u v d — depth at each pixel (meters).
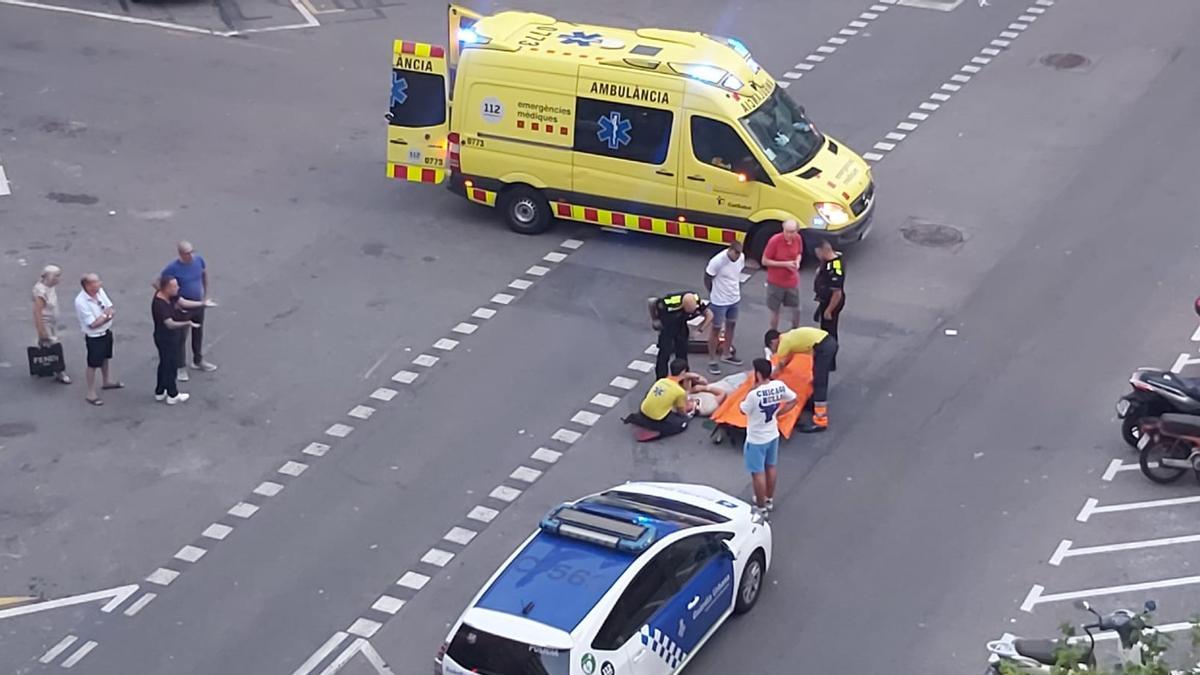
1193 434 17.20
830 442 18.67
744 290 22.27
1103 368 20.08
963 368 20.19
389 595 16.25
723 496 16.27
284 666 15.27
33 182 25.44
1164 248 23.02
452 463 18.44
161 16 32.16
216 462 18.53
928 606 15.84
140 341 21.12
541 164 23.38
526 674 13.21
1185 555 16.55
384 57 30.39
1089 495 17.59
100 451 18.75
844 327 21.19
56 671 15.23
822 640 15.35
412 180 24.27
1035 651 12.71
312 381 20.16
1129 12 31.89
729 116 22.31
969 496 17.62
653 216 23.17
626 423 19.09
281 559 16.84
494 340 21.06
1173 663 14.82
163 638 15.68
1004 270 22.59
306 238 23.86
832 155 23.11
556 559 14.12
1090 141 26.48
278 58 30.31
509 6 32.75
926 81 28.98
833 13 32.34
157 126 27.52
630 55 22.84
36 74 29.45
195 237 23.81
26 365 20.52
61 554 16.94
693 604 14.55
